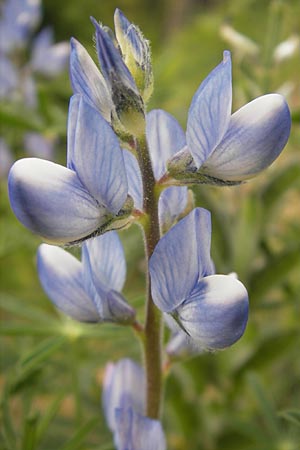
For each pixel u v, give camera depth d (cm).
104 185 14
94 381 24
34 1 31
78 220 14
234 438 22
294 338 22
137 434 15
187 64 35
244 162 14
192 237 14
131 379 17
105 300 15
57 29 65
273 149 14
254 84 22
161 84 32
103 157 14
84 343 24
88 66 14
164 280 14
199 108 14
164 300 14
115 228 15
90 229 14
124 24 14
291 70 26
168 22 61
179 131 15
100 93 14
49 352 19
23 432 19
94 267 16
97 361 24
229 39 24
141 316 21
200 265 14
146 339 16
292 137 23
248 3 32
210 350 14
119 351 24
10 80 30
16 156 31
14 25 31
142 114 14
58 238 14
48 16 64
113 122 14
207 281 14
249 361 22
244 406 23
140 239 24
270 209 23
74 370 20
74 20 65
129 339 23
